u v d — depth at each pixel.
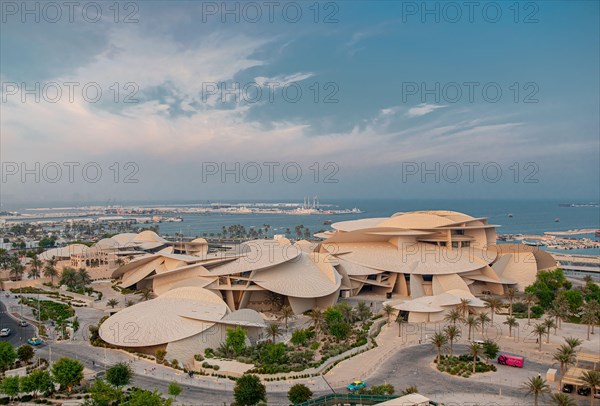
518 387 80.44
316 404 73.06
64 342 108.75
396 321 122.25
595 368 82.06
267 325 119.69
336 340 109.12
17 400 76.19
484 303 131.38
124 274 184.12
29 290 171.25
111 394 69.75
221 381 84.75
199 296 123.94
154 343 98.88
